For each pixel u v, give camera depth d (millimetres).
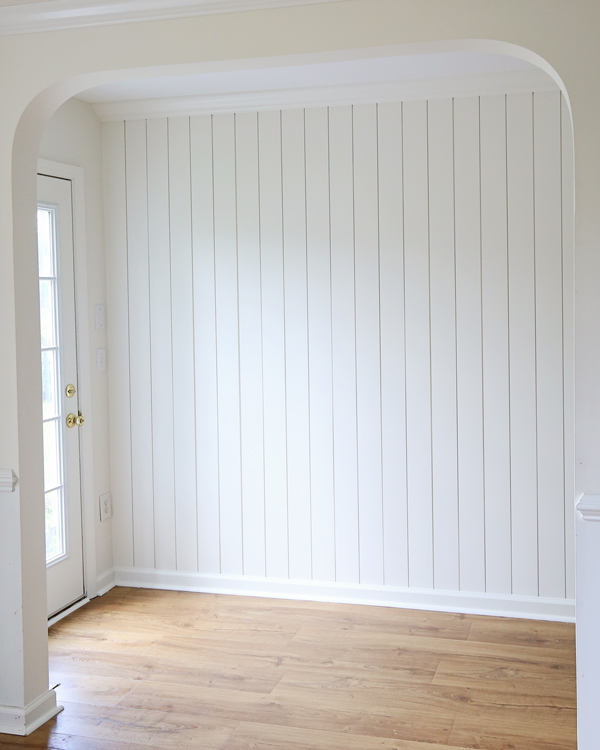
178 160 4254
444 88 3850
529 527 3941
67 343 4109
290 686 3305
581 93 2383
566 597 3924
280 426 4227
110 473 4492
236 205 4191
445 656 3553
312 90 3980
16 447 2951
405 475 4070
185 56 2729
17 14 2818
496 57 3531
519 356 3889
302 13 2621
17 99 2885
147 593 4391
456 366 3965
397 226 3984
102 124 4359
